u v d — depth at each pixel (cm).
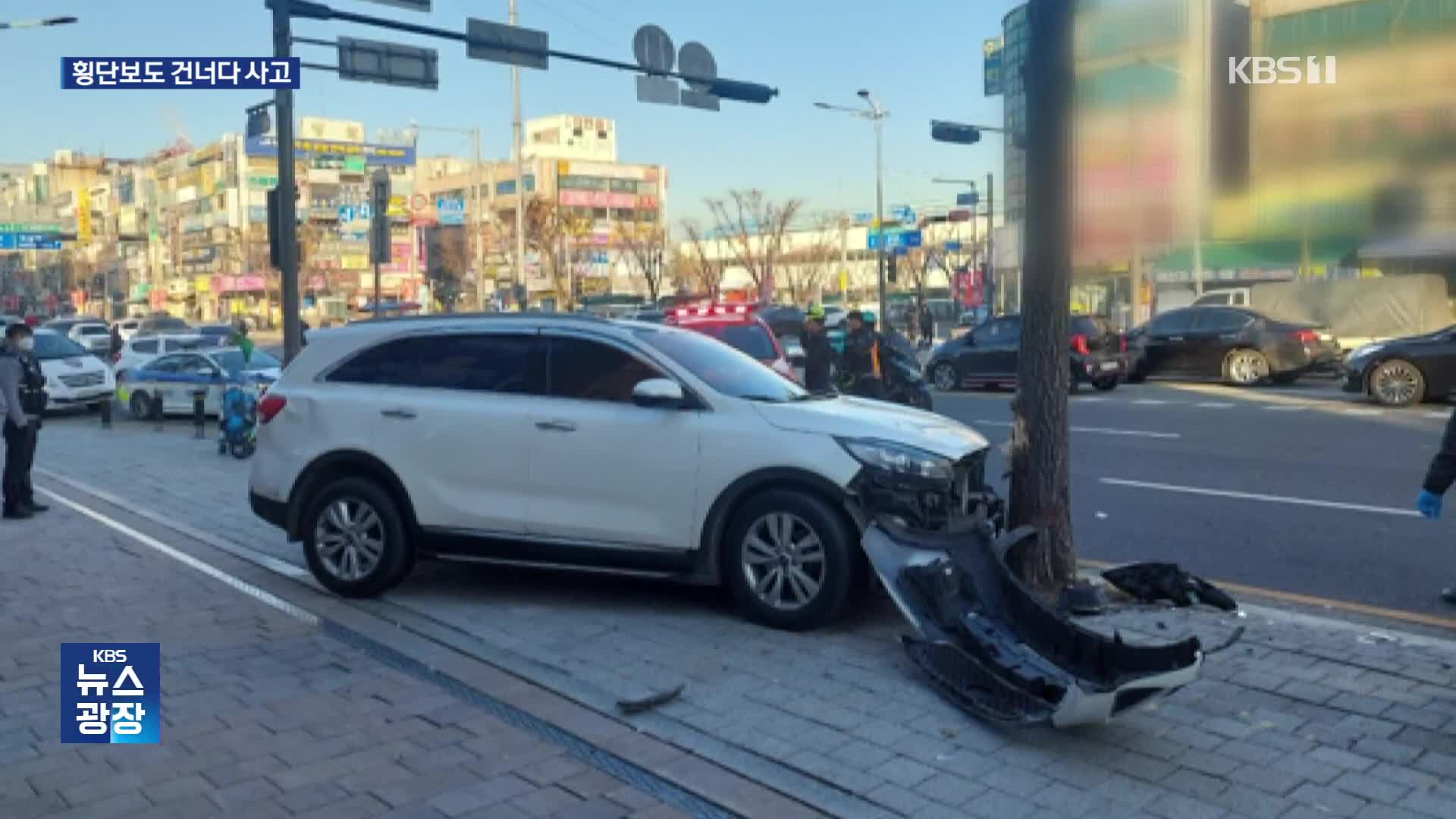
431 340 718
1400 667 553
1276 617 639
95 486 1182
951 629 545
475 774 447
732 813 416
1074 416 1697
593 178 9688
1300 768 445
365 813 412
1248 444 1348
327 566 711
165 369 1936
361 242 8112
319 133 9475
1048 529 663
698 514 633
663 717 507
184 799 424
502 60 1541
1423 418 1577
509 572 768
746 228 7012
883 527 591
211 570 783
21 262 10244
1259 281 2784
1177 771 445
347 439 705
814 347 1458
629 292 8112
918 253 6006
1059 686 480
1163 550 839
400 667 578
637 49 1686
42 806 418
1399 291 2516
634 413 650
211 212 9050
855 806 420
